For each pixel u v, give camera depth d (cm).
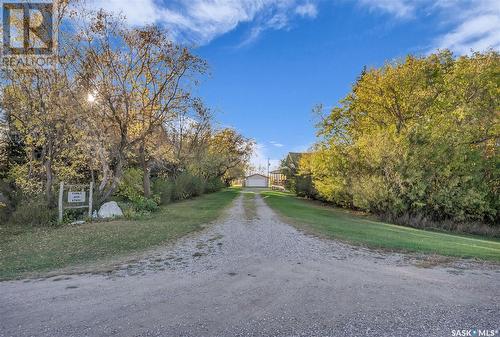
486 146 2211
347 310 457
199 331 389
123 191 2070
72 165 1591
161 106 1930
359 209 2617
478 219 2012
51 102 1419
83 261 768
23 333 382
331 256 813
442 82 2653
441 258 821
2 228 1239
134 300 491
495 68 2439
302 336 380
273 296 511
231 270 669
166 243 967
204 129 3547
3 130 1574
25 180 1479
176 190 2812
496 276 654
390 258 809
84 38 1593
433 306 477
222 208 2108
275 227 1290
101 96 1647
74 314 437
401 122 2555
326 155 2820
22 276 636
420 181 1917
